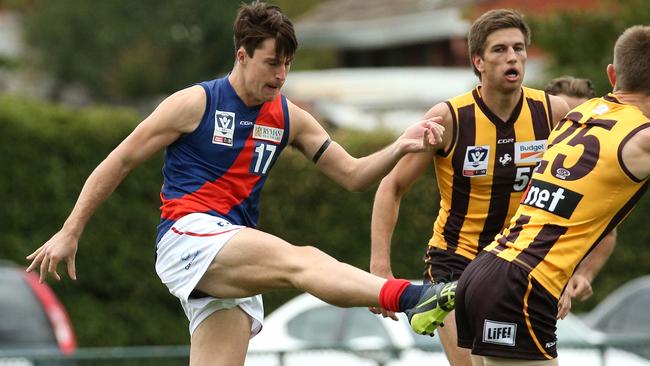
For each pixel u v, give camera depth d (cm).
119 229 6053
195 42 15825
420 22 10594
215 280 2183
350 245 6206
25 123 5922
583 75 6838
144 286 6091
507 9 2397
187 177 2266
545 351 2072
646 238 6469
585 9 7500
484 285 2059
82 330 5959
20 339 4347
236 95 2261
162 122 2230
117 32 15475
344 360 3838
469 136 2408
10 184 5900
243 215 2297
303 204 6203
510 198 2423
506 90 2364
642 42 2128
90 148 6022
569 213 2072
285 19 2195
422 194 6222
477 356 2341
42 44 15512
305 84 9650
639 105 2139
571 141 2130
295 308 4397
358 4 12269
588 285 2586
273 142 2295
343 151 2334
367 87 9456
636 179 2069
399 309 2033
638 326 4891
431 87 9412
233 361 2348
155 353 3822
